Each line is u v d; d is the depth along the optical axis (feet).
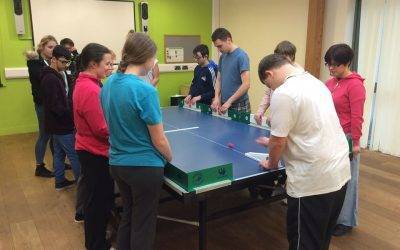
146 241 5.68
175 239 8.23
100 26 18.93
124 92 5.12
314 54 14.97
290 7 16.61
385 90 14.19
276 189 7.67
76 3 18.06
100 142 6.60
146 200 5.57
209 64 12.91
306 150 5.12
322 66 15.15
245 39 20.20
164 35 21.06
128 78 5.18
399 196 10.55
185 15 21.54
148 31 20.40
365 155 14.44
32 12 17.08
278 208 9.75
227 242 8.09
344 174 5.41
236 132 8.70
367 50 14.42
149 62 5.37
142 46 5.18
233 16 21.01
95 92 6.35
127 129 5.25
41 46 11.39
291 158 5.38
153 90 5.16
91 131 6.56
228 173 5.52
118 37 19.58
